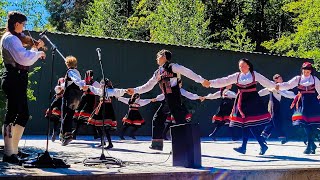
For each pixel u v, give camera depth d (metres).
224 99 10.22
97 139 9.19
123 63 11.06
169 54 6.13
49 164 4.49
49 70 10.30
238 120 6.54
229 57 12.20
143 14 28.47
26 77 4.75
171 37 22.98
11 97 4.69
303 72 7.15
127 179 4.30
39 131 10.16
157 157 6.07
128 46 11.12
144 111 11.16
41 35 5.01
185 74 6.07
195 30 23.12
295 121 7.15
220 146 8.44
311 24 17.19
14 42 4.62
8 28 4.80
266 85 6.64
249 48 24.59
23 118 4.76
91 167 4.66
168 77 6.02
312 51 16.12
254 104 6.50
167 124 7.86
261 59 12.55
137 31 27.97
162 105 7.20
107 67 10.91
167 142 9.12
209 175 4.78
